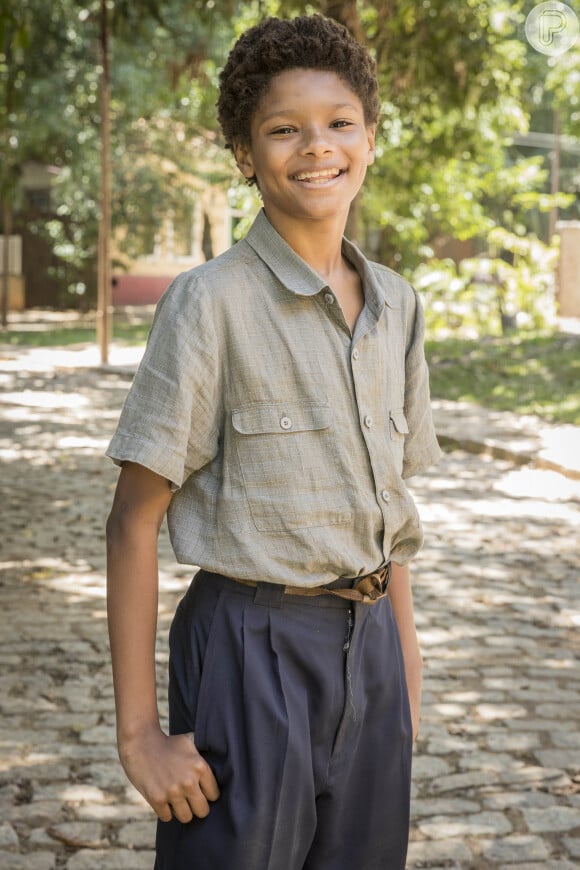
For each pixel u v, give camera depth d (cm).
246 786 169
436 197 2091
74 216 2611
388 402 183
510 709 435
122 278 3198
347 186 179
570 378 1359
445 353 1566
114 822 341
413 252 2172
